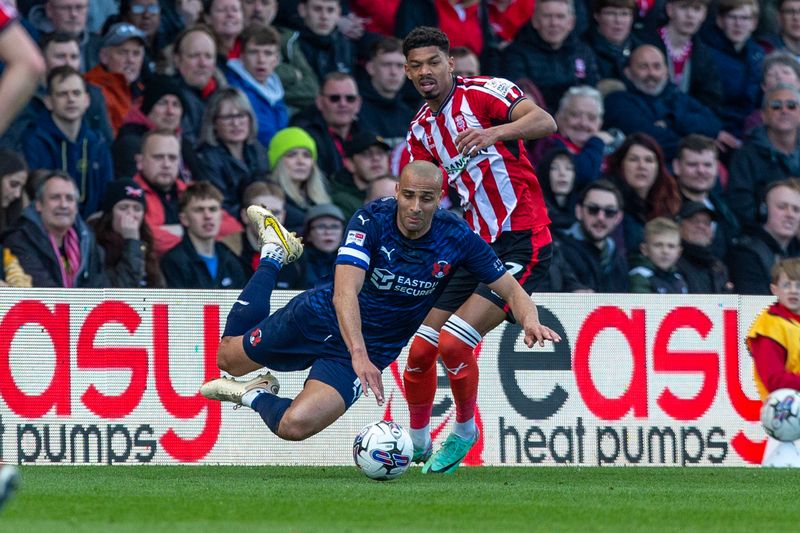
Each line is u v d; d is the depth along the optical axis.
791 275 25.69
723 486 20.05
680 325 26.48
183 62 33.34
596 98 36.12
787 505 16.62
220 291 24.88
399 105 36.31
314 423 19.27
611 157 36.25
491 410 25.47
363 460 19.28
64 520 13.24
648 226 34.88
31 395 24.06
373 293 19.06
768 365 25.77
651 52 38.12
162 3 34.41
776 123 38.72
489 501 16.36
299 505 15.28
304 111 35.03
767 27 41.34
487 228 21.58
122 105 32.91
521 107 20.56
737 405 26.64
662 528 13.55
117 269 30.20
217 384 20.56
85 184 31.36
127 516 13.78
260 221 21.61
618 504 16.34
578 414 25.88
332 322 19.48
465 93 21.02
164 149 31.42
